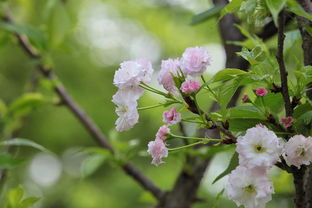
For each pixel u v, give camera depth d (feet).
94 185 21.66
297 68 6.25
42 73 9.74
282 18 6.00
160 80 6.22
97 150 8.16
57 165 24.68
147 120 19.63
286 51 6.57
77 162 25.02
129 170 8.18
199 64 6.20
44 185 23.84
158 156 6.23
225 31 7.59
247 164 6.02
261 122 6.25
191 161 7.80
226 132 6.20
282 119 6.16
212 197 13.80
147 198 8.71
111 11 21.74
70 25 9.61
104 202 20.24
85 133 22.06
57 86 9.47
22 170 23.53
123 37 23.16
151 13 18.58
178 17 17.54
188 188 7.84
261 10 6.15
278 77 6.25
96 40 23.39
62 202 23.03
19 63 23.49
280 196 7.66
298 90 6.19
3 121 9.60
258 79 6.13
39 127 22.03
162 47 20.71
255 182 6.03
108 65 23.63
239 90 7.47
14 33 9.89
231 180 6.05
